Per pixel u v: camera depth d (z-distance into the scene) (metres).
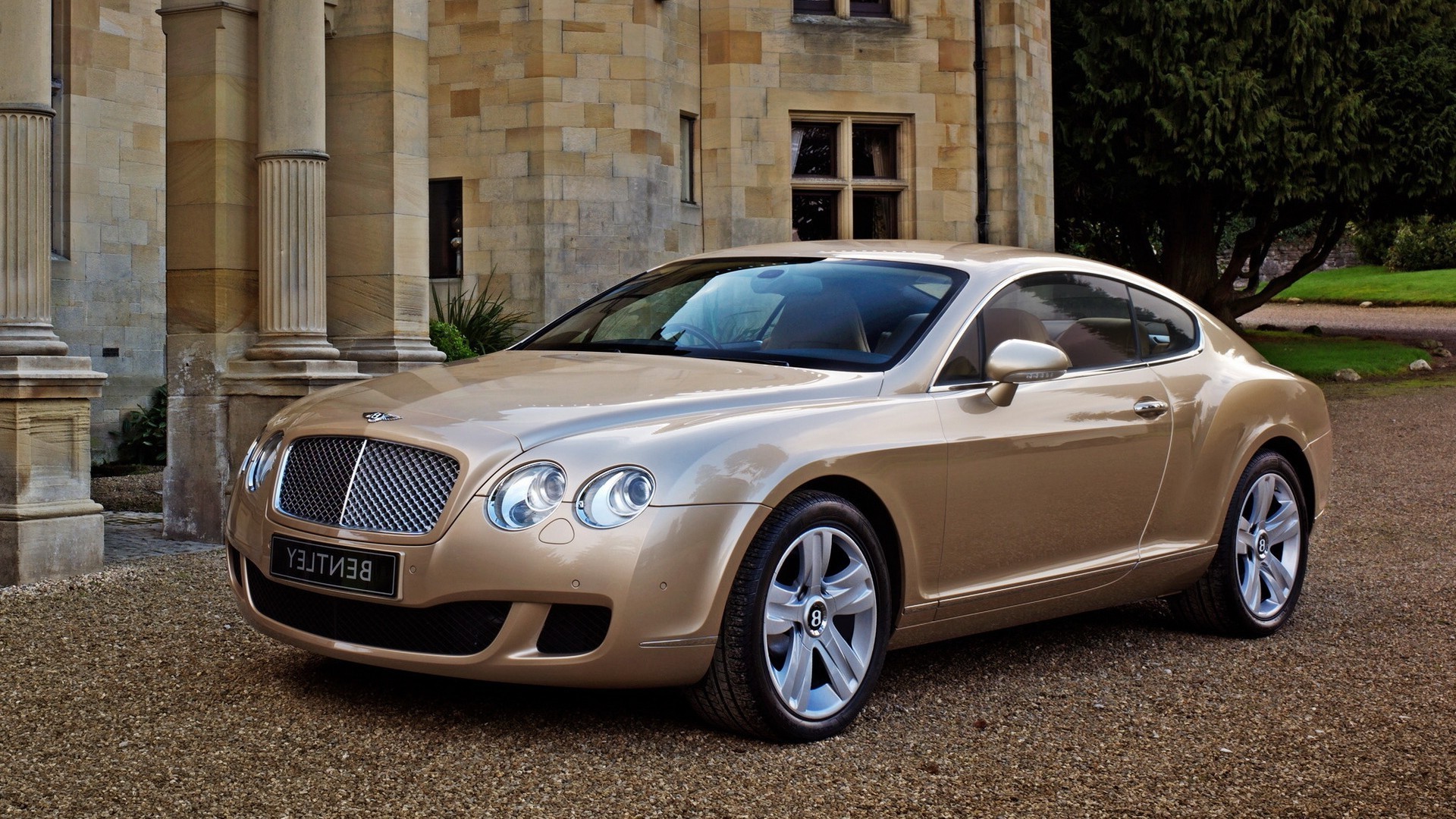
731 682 3.60
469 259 13.66
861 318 4.43
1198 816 3.25
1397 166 21.19
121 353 12.70
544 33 13.30
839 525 3.82
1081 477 4.55
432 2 13.71
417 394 3.99
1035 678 4.58
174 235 7.80
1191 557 5.04
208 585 5.86
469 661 3.49
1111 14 20.38
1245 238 23.78
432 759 3.49
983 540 4.26
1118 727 4.01
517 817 3.09
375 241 8.34
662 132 14.00
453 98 13.67
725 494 3.55
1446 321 35.44
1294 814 3.27
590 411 3.68
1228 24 20.19
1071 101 21.38
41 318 6.37
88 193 12.38
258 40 7.80
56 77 12.09
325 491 3.76
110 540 7.66
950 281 4.56
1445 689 4.52
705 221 14.81
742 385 3.96
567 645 3.48
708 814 3.15
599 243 13.48
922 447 4.04
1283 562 5.50
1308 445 5.61
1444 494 9.62
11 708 3.92
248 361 7.69
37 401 6.20
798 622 3.75
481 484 3.49
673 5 14.20
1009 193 16.52
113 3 12.53
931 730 3.92
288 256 7.69
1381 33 20.89
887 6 15.66
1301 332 30.27
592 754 3.57
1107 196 22.59
